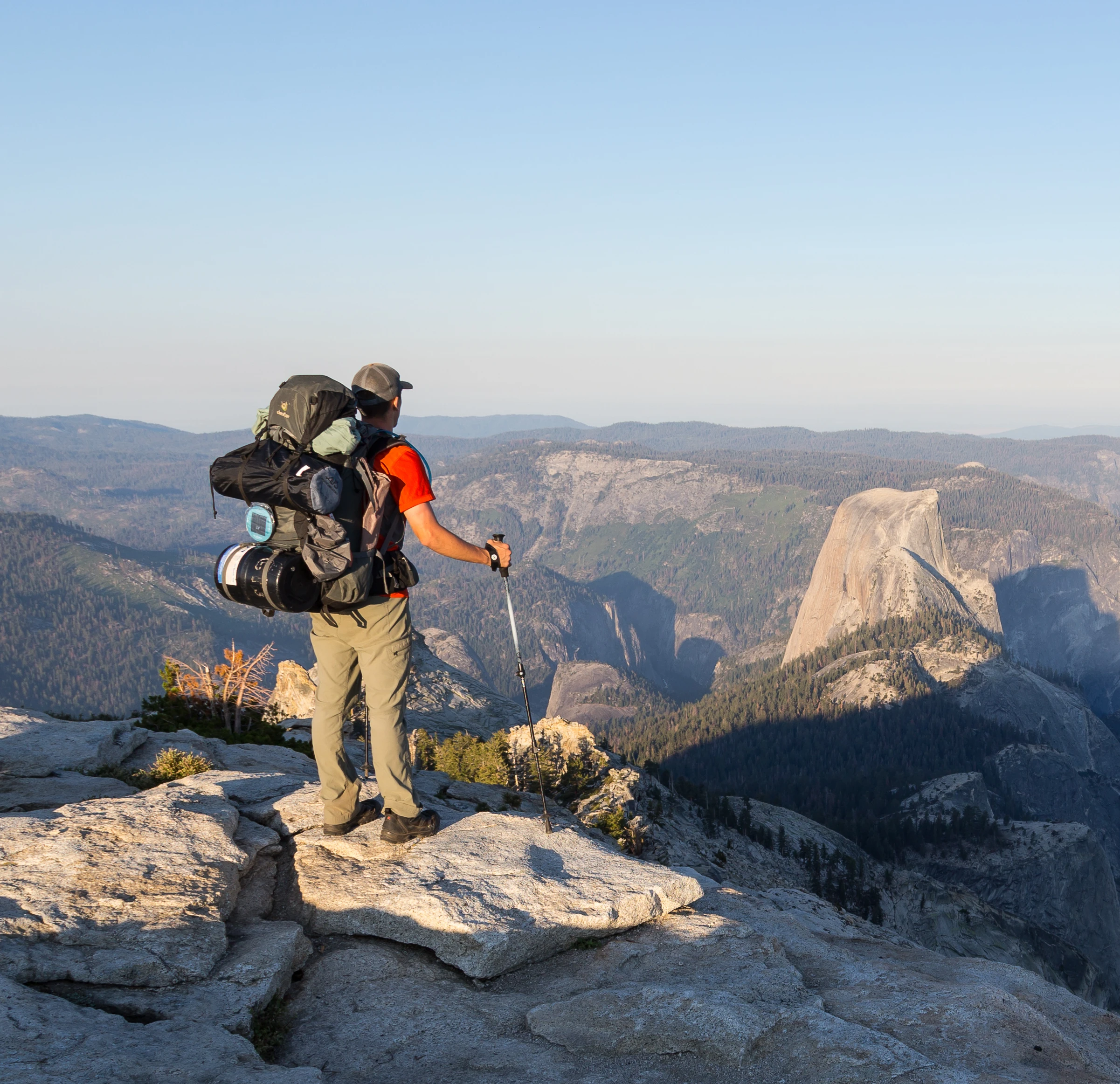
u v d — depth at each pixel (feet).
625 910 18.62
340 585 16.71
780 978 16.51
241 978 15.16
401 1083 13.37
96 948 14.92
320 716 20.36
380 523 17.03
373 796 24.38
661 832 200.44
